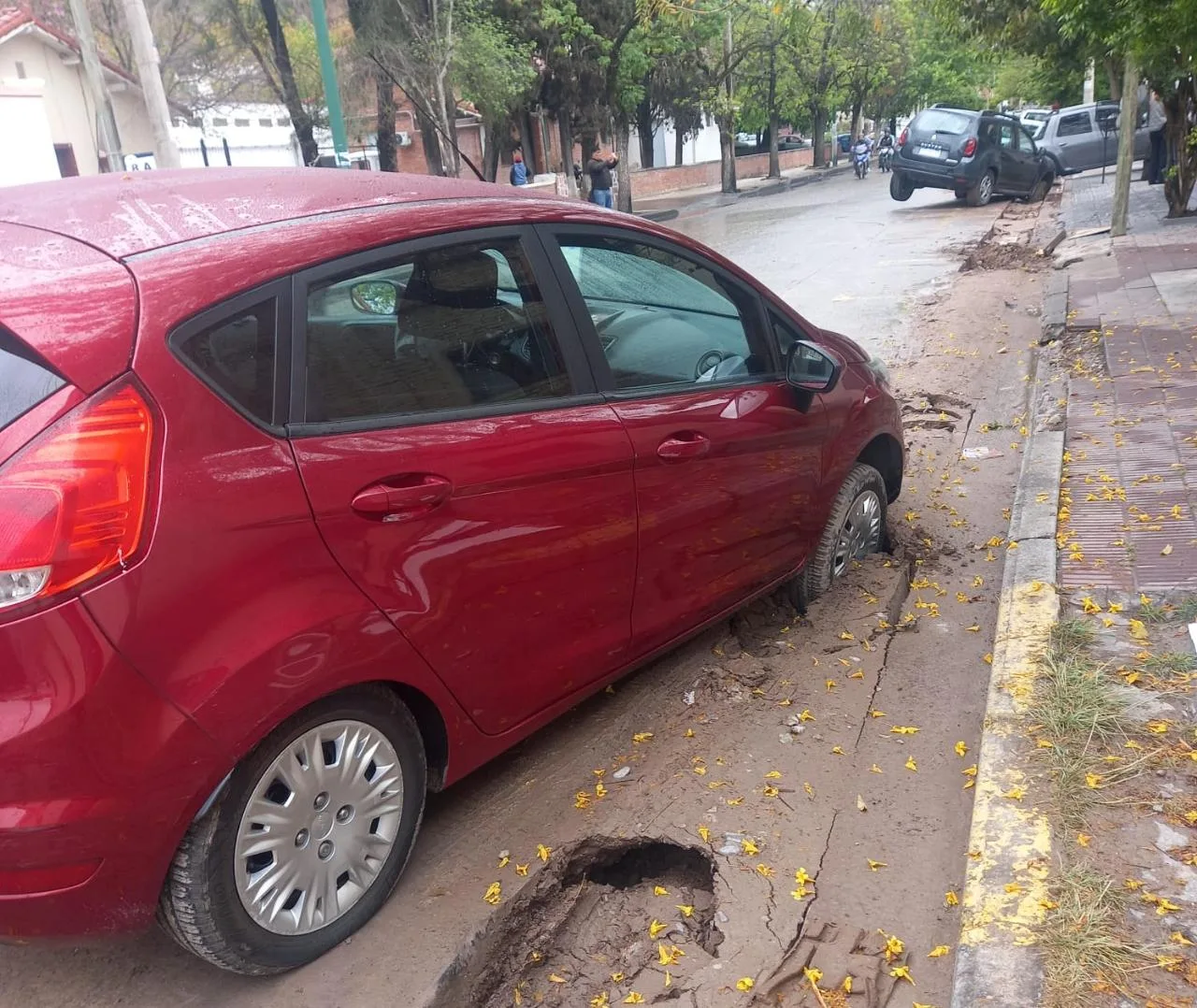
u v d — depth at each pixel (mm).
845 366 4262
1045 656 3422
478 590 2635
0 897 1972
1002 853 2562
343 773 2436
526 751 3443
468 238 2777
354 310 2475
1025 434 6676
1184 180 14586
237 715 2125
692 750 3404
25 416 1938
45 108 22578
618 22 24688
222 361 2197
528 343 2887
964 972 2219
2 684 1888
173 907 2197
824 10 35281
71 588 1914
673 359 3369
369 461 2381
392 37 18500
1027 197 21438
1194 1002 2098
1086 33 10164
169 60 22531
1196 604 3680
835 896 2719
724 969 2492
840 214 21469
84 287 2102
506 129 25234
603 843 2967
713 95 32375
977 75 56344
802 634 4156
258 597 2162
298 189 2699
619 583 3107
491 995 2574
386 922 2654
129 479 1992
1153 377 6758
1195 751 2896
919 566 4785
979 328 9805
